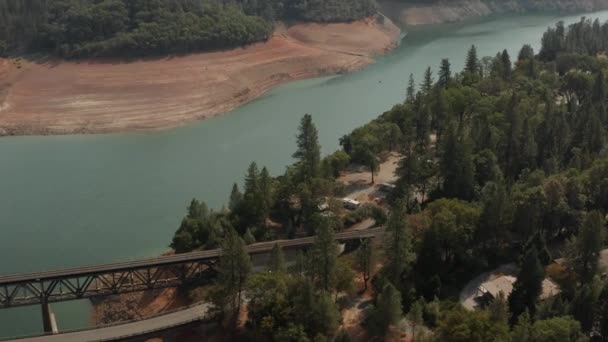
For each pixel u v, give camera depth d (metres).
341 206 155.75
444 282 123.38
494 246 131.62
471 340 91.62
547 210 133.88
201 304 122.06
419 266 124.81
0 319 129.12
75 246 159.12
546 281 117.19
